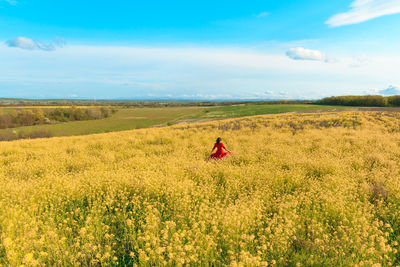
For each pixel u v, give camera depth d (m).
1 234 3.56
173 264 3.12
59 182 6.20
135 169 8.01
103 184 5.96
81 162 9.51
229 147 12.35
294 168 7.45
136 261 3.29
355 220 3.95
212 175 7.12
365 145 11.65
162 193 5.41
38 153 11.92
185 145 13.72
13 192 5.27
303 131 19.14
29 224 3.79
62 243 3.29
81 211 4.76
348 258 3.12
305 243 3.59
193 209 4.81
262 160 9.09
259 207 4.48
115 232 4.14
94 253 3.38
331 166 7.42
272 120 28.06
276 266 3.15
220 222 3.98
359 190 5.58
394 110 38.97
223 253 3.47
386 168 7.51
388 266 3.07
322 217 4.36
